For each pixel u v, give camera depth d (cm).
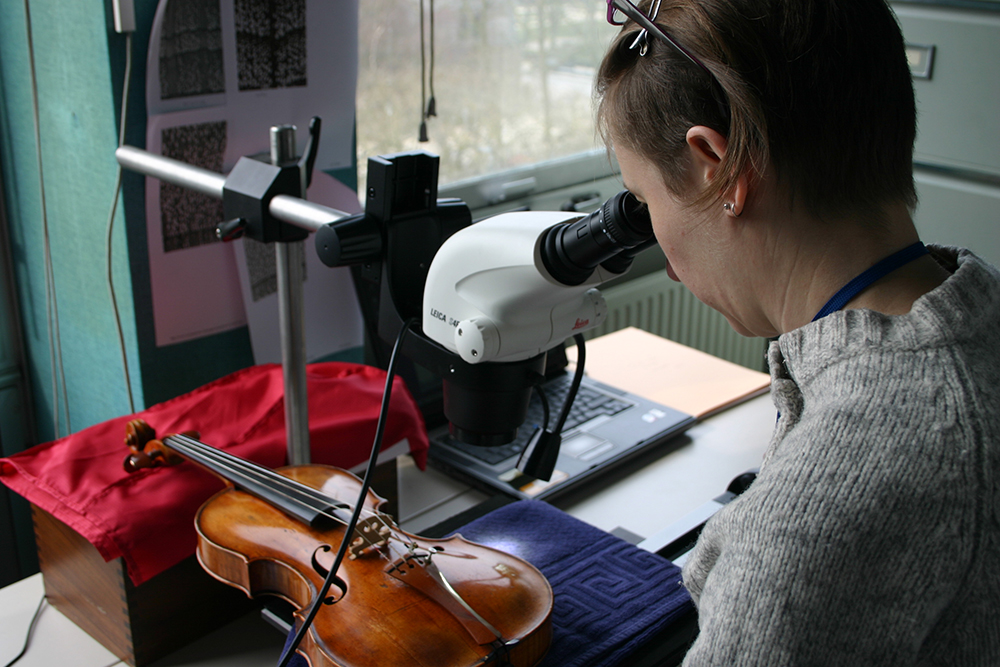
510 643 70
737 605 40
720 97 44
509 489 117
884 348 41
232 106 117
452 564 82
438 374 69
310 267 133
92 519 88
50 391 143
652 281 200
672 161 47
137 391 123
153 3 107
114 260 118
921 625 39
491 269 62
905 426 39
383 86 149
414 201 73
